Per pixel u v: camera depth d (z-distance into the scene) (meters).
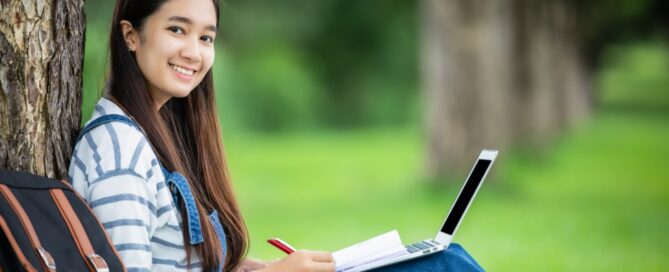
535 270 10.18
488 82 17.25
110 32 3.79
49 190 3.31
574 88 35.09
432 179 17.66
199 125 4.15
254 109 37.12
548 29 29.69
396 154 26.89
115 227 3.41
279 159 25.95
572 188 18.03
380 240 3.91
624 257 10.98
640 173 20.44
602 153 25.36
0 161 3.58
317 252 3.74
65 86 3.78
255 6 37.22
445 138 17.50
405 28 39.62
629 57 68.38
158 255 3.62
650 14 36.97
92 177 3.49
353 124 41.59
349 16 38.75
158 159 3.69
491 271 10.11
